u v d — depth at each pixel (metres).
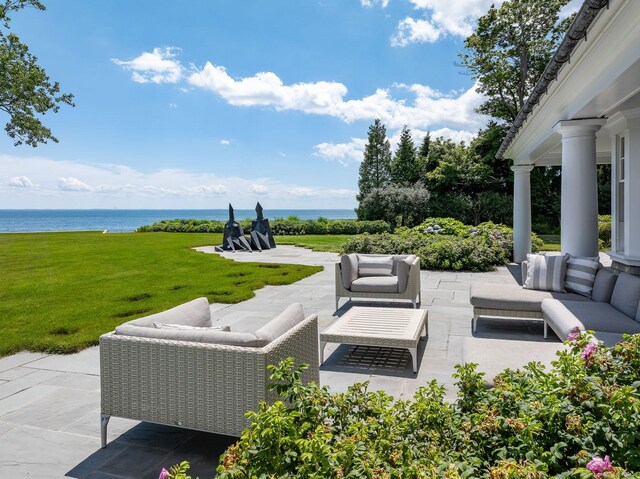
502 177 26.61
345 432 1.55
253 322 5.67
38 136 16.33
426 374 3.81
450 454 1.44
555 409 1.45
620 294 4.22
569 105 5.25
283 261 12.28
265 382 2.33
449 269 10.14
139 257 13.22
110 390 2.66
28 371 3.99
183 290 7.85
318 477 1.19
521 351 3.06
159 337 2.63
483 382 1.87
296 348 2.71
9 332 5.09
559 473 1.34
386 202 26.30
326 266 11.10
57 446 2.70
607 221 15.51
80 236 22.67
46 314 6.04
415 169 32.31
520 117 6.60
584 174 5.41
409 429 1.60
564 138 5.55
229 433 2.42
